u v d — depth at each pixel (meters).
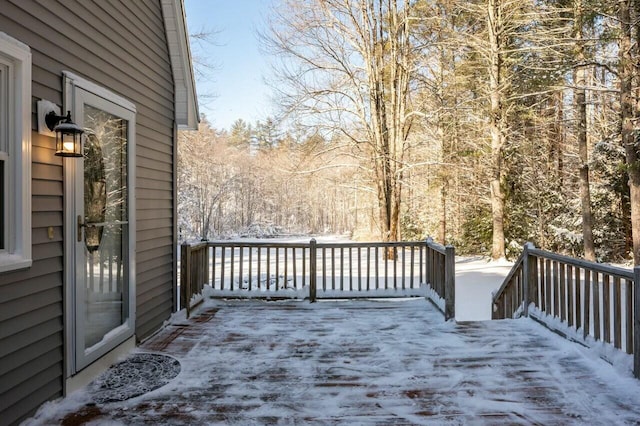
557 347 3.79
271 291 5.88
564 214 15.48
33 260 2.52
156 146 4.52
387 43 13.38
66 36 2.88
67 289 2.85
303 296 5.86
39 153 2.59
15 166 2.36
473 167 15.27
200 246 5.54
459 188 17.06
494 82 13.02
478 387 2.93
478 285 9.66
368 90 13.66
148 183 4.29
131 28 3.92
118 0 3.66
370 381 3.05
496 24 12.91
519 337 4.09
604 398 2.75
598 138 15.63
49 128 2.67
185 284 4.91
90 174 3.25
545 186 15.89
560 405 2.65
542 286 4.55
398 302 5.73
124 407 2.65
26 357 2.45
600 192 14.91
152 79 4.41
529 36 12.20
